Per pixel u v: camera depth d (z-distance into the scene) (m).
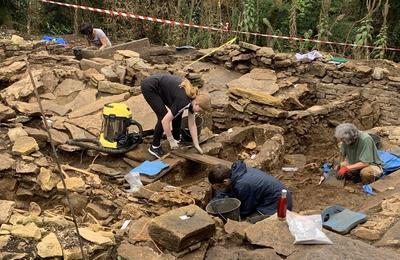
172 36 13.41
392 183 6.13
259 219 4.84
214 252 4.06
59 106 7.57
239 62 10.00
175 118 6.45
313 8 13.19
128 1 13.51
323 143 8.50
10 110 6.77
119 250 4.10
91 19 14.77
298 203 6.07
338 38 12.73
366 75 9.20
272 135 7.47
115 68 8.88
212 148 6.70
